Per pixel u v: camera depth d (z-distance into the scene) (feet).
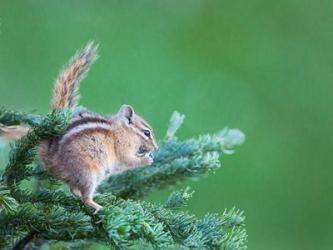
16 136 16.31
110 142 16.88
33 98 38.81
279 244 41.86
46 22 41.63
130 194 17.76
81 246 15.80
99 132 16.44
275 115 43.86
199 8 44.57
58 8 42.06
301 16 46.44
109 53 41.91
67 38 41.70
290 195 42.73
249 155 42.47
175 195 16.46
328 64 45.14
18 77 39.83
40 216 14.61
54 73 40.47
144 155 17.89
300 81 44.65
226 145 19.22
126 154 17.47
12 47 40.68
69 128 15.92
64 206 15.48
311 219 42.91
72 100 16.60
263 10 45.60
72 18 42.24
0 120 16.74
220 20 44.70
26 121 16.87
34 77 40.14
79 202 15.53
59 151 15.53
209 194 40.60
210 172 18.08
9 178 15.40
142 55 42.47
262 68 44.37
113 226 14.11
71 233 14.66
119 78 41.57
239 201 41.57
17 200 15.21
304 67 44.98
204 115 41.65
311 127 44.06
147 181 17.81
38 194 15.46
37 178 16.05
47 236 14.85
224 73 43.57
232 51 44.29
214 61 43.73
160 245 14.12
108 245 14.89
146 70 42.14
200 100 41.86
